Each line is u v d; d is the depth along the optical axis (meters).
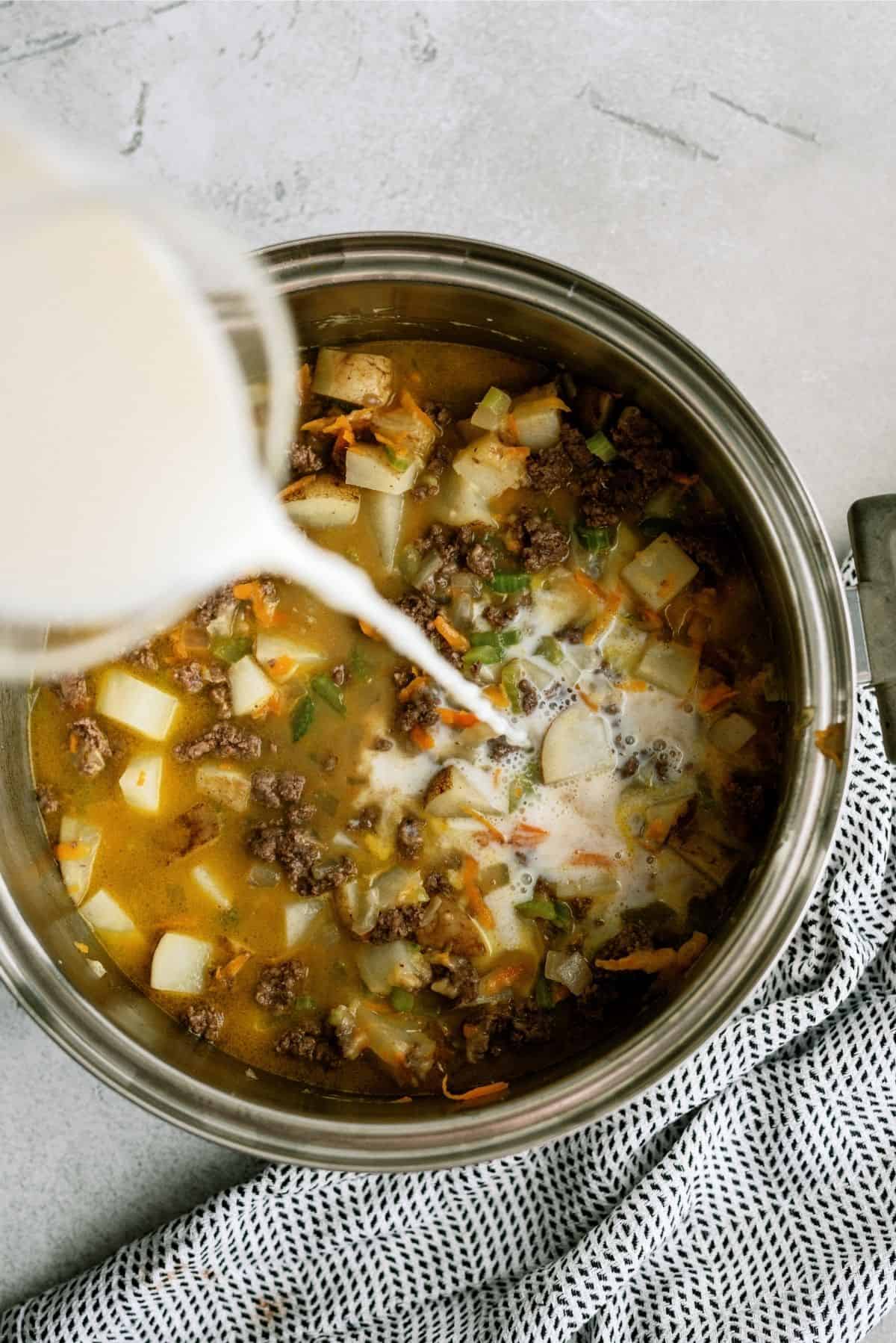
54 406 0.53
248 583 0.65
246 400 0.61
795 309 0.68
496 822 0.65
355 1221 0.66
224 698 0.65
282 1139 0.61
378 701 0.65
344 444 0.64
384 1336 0.66
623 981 0.64
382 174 0.68
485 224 0.68
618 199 0.68
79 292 0.53
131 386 0.54
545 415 0.64
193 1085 0.62
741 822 0.64
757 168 0.68
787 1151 0.65
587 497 0.65
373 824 0.64
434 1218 0.66
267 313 0.61
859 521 0.60
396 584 0.65
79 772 0.65
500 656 0.65
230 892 0.65
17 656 0.64
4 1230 0.67
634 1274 0.65
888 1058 0.65
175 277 0.55
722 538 0.64
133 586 0.55
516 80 0.68
